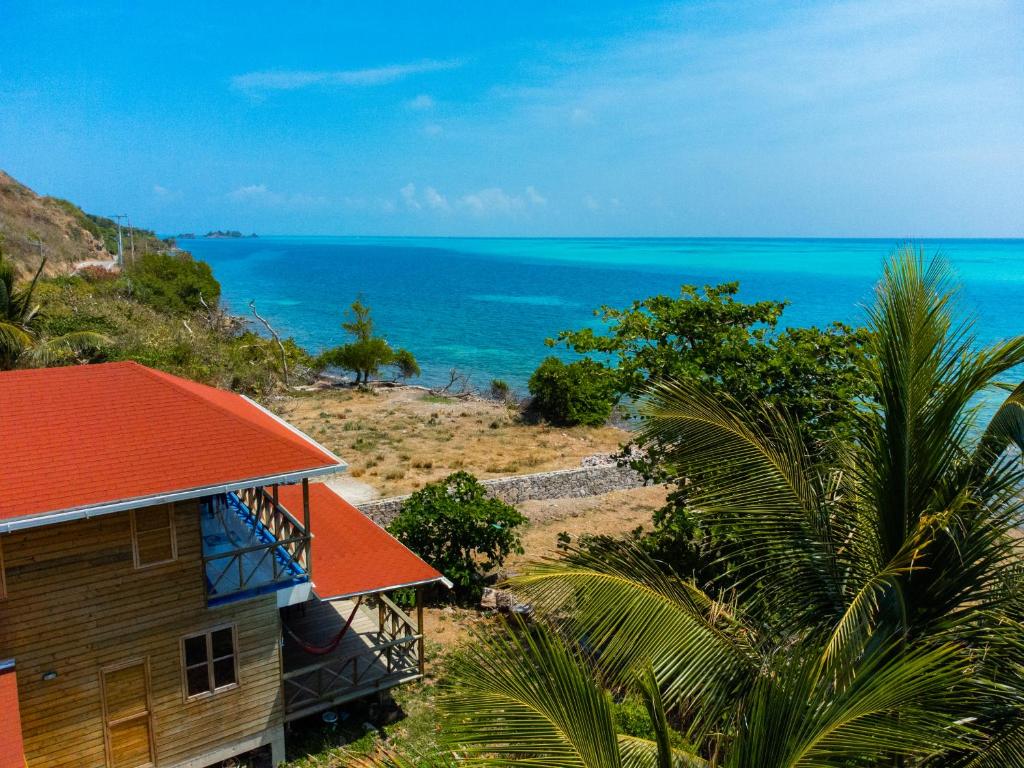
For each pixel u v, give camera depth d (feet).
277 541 44.37
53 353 118.93
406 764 24.56
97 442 39.60
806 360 54.95
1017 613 23.45
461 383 203.62
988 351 23.44
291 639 56.95
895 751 17.70
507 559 78.54
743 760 18.38
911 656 18.44
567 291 519.60
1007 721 21.58
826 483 28.17
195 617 41.86
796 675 19.19
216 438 42.22
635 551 28.09
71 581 37.78
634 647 23.93
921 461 23.94
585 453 124.47
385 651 51.65
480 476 108.47
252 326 313.12
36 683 37.27
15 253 245.45
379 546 55.42
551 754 19.16
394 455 118.83
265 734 45.47
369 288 541.75
